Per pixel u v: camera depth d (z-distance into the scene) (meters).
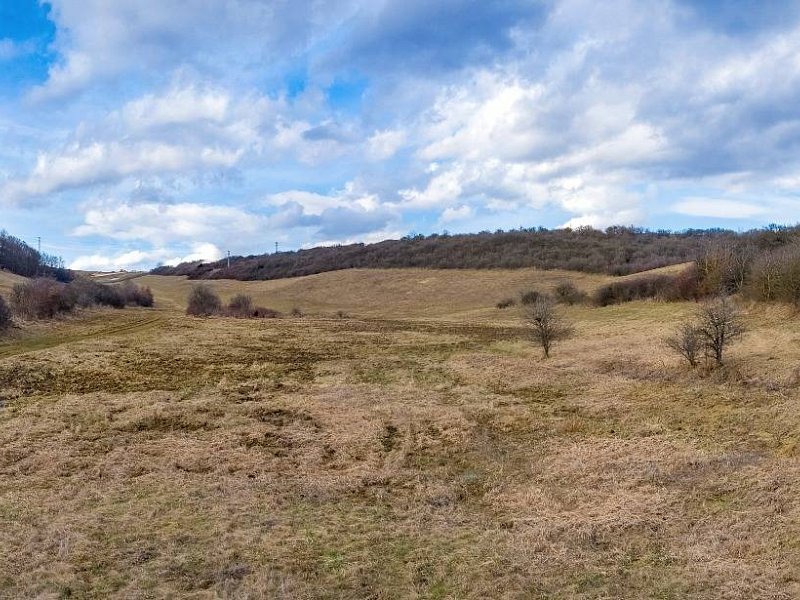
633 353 30.58
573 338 39.25
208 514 12.95
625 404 21.52
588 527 11.85
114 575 10.30
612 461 15.70
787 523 11.20
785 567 9.75
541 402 23.23
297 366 33.50
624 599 9.24
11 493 14.23
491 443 18.53
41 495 14.13
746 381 22.33
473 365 31.86
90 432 19.53
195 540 11.67
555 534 11.68
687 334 26.00
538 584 9.83
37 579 10.15
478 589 9.74
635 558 10.66
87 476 15.49
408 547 11.45
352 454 17.73
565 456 16.61
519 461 16.88
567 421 20.11
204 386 27.67
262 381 28.72
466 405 23.22
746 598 9.02
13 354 36.56
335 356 37.22
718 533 11.20
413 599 9.56
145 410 22.31
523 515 12.98
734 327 25.91
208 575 10.34
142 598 9.59
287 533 12.05
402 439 19.20
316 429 20.50
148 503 13.57
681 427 18.25
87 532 12.00
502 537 11.77
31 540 11.57
